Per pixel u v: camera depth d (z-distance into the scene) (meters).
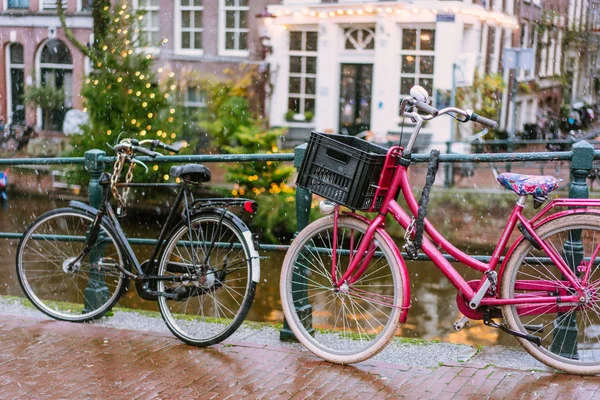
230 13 21.62
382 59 20.59
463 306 4.58
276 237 15.18
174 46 21.97
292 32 21.50
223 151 17.61
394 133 20.22
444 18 19.75
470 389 4.36
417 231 4.54
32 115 23.92
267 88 21.45
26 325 5.54
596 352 4.89
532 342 4.47
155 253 5.27
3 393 4.38
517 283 4.52
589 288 4.40
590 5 26.78
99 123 18.38
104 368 4.73
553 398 4.21
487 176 17.17
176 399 4.30
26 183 19.08
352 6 20.59
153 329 5.52
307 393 4.37
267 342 5.23
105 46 18.83
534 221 4.52
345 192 4.55
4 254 13.86
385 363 4.79
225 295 11.13
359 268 4.82
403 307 4.59
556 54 26.02
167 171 16.48
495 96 20.88
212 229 5.20
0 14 25.11
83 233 5.97
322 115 21.39
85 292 5.72
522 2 23.83
